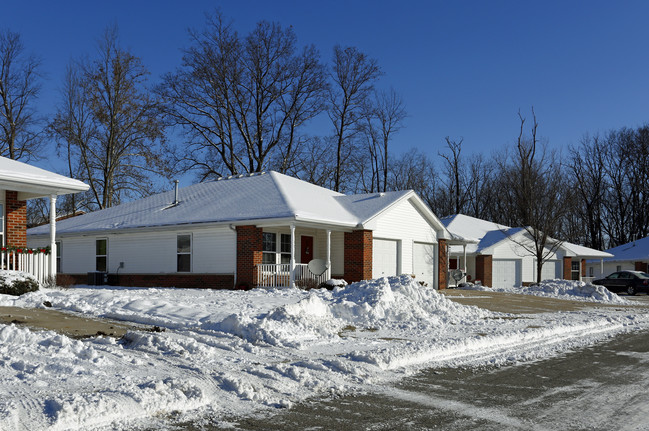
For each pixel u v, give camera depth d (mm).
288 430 5578
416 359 9469
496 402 6871
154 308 13648
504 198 57438
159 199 31297
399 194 28484
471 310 16734
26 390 6270
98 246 28859
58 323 11430
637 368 9344
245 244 23453
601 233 64812
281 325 11516
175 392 6301
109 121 42625
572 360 10008
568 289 29656
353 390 7293
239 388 6867
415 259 29547
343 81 50312
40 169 19547
